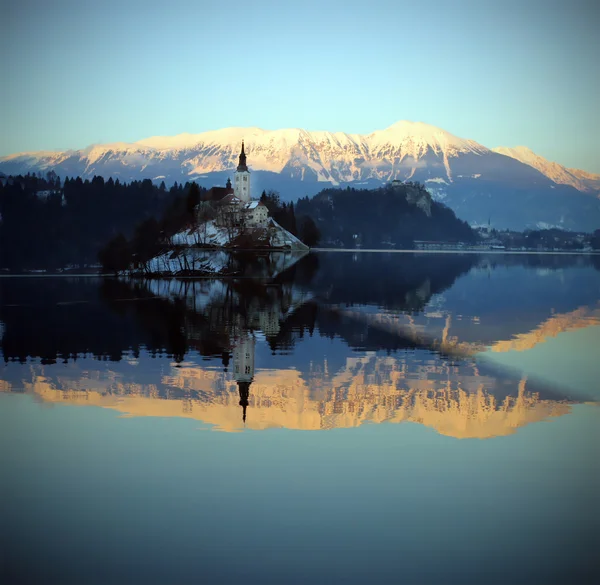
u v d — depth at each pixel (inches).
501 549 1034.7
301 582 959.6
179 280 6697.8
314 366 2288.4
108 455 1407.5
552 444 1462.8
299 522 1111.6
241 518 1125.1
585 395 1886.1
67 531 1089.4
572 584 952.3
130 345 2726.4
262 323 3368.6
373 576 970.1
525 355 2493.8
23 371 2219.5
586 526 1100.5
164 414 1704.0
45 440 1503.4
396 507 1161.4
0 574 978.1
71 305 4352.9
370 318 3565.5
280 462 1360.7
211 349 2623.0
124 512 1149.1
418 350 2593.5
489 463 1348.4
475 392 1915.6
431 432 1550.2
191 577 971.3
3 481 1273.4
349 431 1555.1
